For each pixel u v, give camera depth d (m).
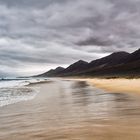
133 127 8.78
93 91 30.98
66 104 17.69
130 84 40.06
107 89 33.38
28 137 8.25
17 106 17.89
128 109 13.56
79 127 9.32
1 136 8.61
